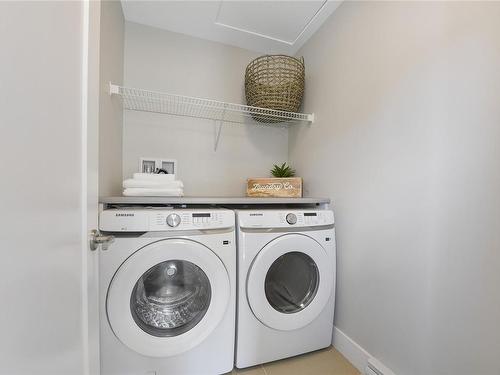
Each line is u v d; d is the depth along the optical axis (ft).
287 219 4.16
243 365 3.93
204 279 3.73
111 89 4.24
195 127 6.31
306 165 6.09
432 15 3.16
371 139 4.10
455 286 2.85
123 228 3.27
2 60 1.02
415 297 3.31
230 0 5.05
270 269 4.25
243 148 6.74
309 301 4.35
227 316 3.79
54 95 1.52
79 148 1.98
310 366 4.21
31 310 1.26
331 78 5.21
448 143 2.94
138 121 5.83
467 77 2.76
